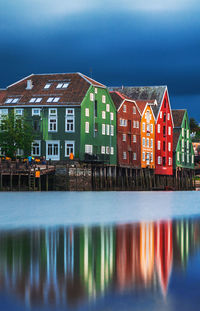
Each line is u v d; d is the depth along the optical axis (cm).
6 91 10244
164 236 2441
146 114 11994
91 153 9925
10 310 1248
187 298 1339
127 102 11194
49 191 8438
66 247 2088
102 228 2859
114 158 10675
